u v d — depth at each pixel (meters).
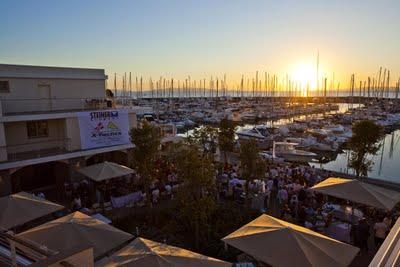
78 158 23.27
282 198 19.48
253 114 80.81
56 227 11.09
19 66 22.83
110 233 11.27
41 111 23.86
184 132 63.97
